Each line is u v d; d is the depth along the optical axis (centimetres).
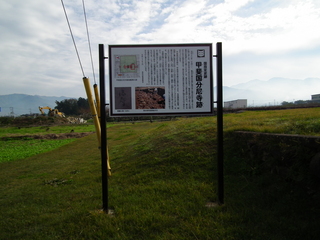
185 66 408
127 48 407
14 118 5097
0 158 1298
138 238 308
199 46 406
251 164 475
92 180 614
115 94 410
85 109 7500
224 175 478
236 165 496
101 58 398
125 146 1033
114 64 408
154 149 705
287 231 289
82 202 453
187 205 386
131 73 409
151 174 542
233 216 336
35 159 1148
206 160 545
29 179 733
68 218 380
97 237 318
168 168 551
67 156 1117
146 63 409
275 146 427
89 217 372
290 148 393
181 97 410
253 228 303
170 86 409
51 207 451
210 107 407
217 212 355
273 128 541
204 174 496
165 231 318
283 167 406
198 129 743
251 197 384
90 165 825
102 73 398
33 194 550
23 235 349
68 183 618
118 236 311
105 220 356
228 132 616
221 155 386
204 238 297
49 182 643
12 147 1811
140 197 434
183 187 452
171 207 382
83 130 3219
